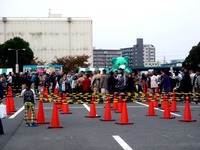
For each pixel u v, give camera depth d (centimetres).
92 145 890
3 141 964
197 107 1958
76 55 9738
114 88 2231
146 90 2852
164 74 1958
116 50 13188
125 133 1079
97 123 1328
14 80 3053
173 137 999
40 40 10056
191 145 879
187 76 2083
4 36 9888
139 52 14562
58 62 9031
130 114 1636
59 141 954
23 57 8481
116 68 3753
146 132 1095
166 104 1478
